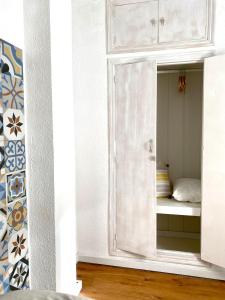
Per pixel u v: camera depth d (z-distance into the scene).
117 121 2.66
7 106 1.46
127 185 2.64
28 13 1.64
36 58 1.66
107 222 2.75
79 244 2.84
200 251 2.68
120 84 2.62
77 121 2.76
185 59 2.46
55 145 1.71
